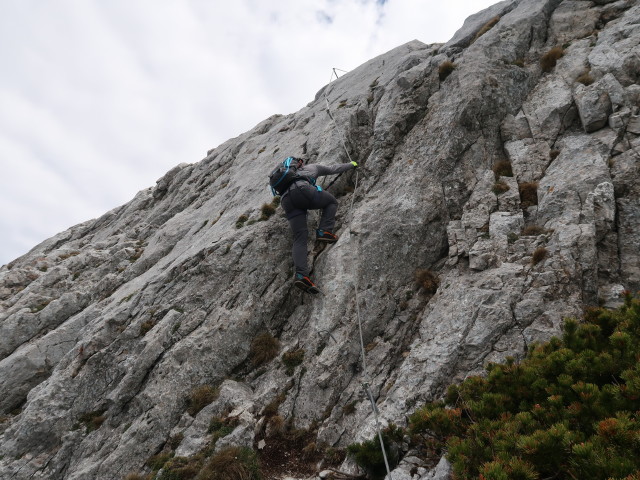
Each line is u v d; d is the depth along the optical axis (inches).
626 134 360.8
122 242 673.0
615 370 202.4
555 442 167.6
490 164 410.3
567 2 519.2
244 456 264.8
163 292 398.3
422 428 225.6
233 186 580.1
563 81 439.2
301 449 284.5
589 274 289.7
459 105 434.9
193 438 293.0
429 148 429.1
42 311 522.3
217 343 349.4
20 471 323.3
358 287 356.2
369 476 245.9
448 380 270.1
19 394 439.2
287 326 366.0
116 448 309.1
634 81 396.8
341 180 447.5
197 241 477.4
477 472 184.7
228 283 384.2
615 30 452.4
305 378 319.6
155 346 349.7
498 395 215.3
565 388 199.5
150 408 320.2
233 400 310.8
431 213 384.8
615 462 146.5
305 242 372.5
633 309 224.2
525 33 497.4
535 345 248.8
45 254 778.8
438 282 345.4
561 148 390.6
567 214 326.3
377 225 386.6
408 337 322.7
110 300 492.4
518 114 438.0
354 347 325.7
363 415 282.4
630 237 308.0
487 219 360.2
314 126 552.4
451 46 532.4
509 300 289.9
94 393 356.5
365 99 537.6
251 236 405.1
